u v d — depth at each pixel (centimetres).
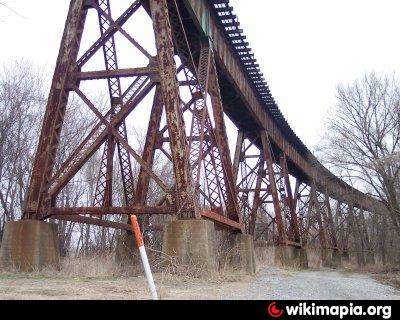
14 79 2698
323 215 4509
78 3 1346
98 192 1472
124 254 1627
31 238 1171
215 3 1756
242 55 2125
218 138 1688
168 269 1099
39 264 1163
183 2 1479
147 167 1227
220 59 1850
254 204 2753
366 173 3409
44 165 1238
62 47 1315
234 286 1041
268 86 2455
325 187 4594
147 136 1564
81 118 2950
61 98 1281
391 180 3334
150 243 1702
